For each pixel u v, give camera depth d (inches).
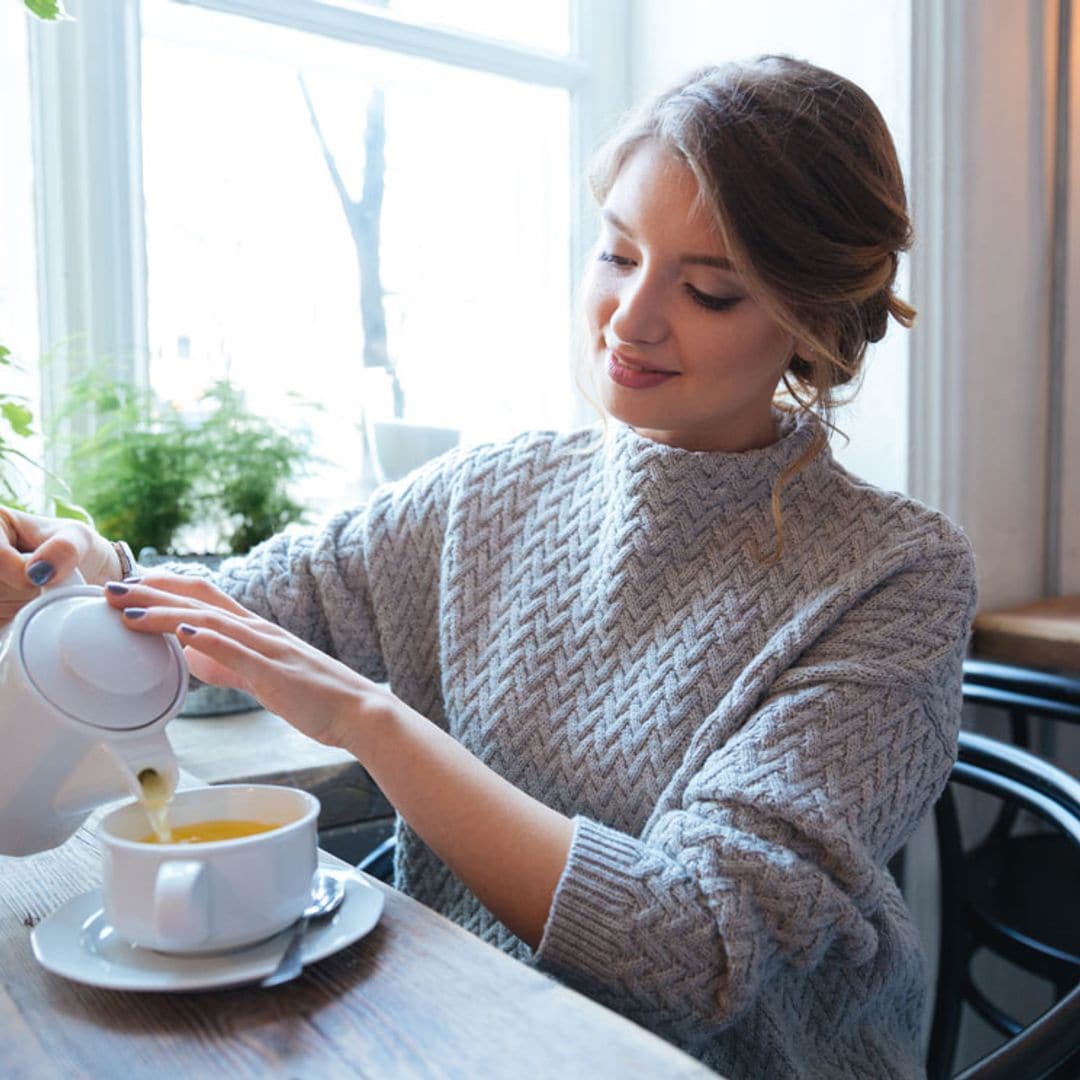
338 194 65.1
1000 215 60.5
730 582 34.7
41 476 53.4
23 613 23.4
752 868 26.5
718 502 35.3
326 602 40.4
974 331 59.7
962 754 40.8
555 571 37.2
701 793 28.7
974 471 60.9
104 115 54.6
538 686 35.6
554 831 27.0
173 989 19.6
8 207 54.5
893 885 32.9
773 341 32.5
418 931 22.6
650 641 34.8
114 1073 17.7
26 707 22.1
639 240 31.4
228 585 40.3
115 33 54.6
